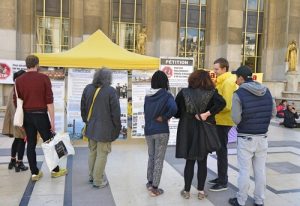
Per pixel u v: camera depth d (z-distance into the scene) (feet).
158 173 17.63
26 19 72.64
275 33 88.07
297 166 25.04
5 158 25.16
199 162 17.26
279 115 57.21
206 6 84.38
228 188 19.25
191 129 16.47
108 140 18.20
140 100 30.94
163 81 17.51
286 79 80.79
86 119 18.89
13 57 66.74
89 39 32.55
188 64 31.24
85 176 21.09
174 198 17.62
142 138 32.78
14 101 20.20
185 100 16.35
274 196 18.42
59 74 30.09
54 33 74.64
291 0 85.20
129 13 79.77
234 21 81.25
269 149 31.30
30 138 19.61
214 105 16.24
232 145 32.32
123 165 23.88
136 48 80.38
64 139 20.52
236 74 16.75
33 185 19.22
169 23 79.46
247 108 15.66
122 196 17.78
